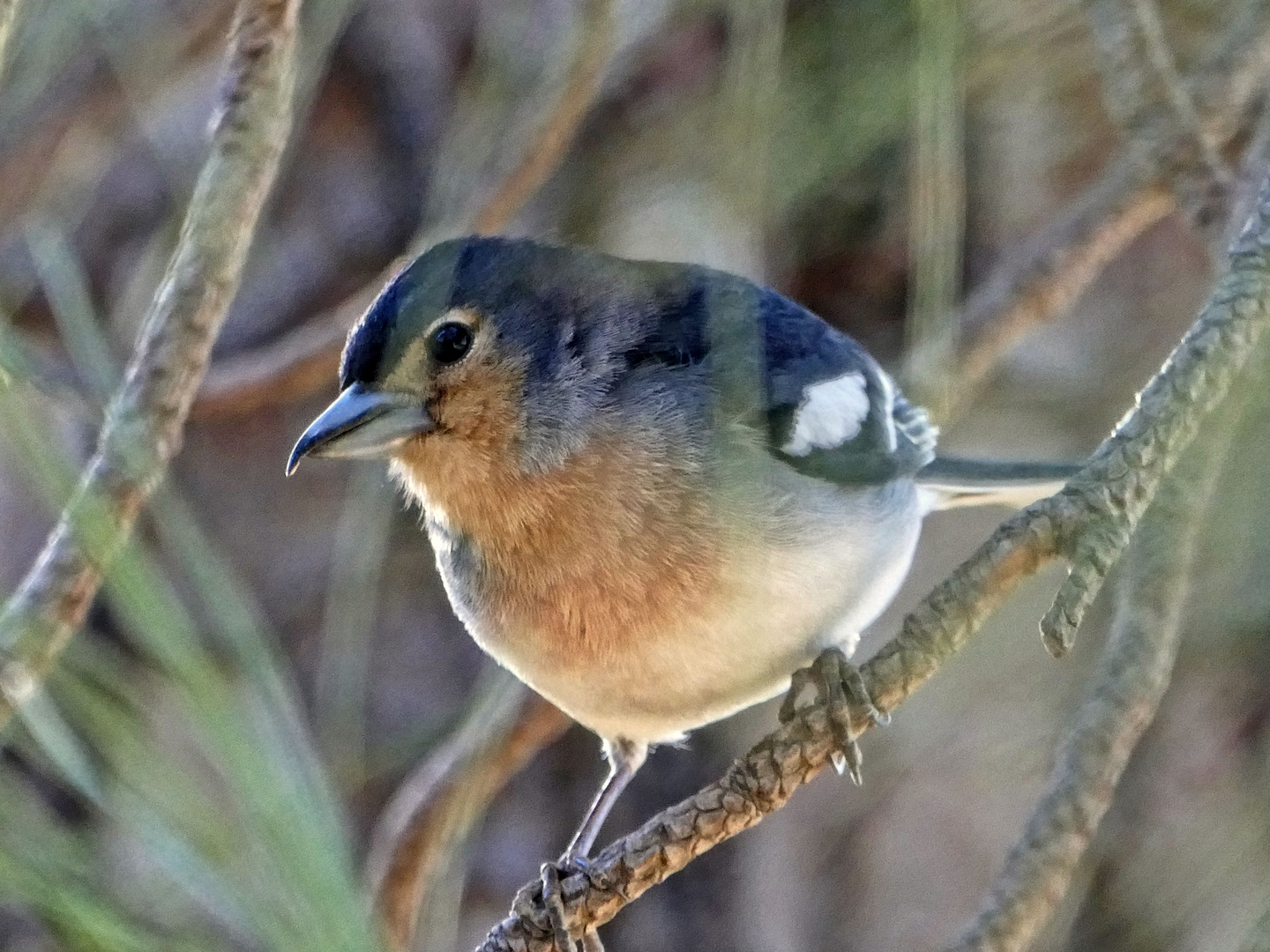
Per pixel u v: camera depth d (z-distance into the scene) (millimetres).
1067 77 2629
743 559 2635
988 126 2699
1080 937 2609
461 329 2645
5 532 2711
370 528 2682
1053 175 2701
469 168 2674
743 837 2713
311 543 2723
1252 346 2576
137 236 2715
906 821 2703
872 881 2705
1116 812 2660
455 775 2656
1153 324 2713
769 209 2617
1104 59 2623
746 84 2604
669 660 2639
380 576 2715
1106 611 2654
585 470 2637
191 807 2367
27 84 2607
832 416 2650
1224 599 2586
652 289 2648
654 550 2635
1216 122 2633
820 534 2641
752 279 2662
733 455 2637
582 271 2646
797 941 2709
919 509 2666
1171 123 2623
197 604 2615
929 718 2695
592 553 2637
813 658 2643
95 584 2562
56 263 2590
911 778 2701
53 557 2562
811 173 2609
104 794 2365
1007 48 2617
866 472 2650
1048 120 2695
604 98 2654
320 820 2377
